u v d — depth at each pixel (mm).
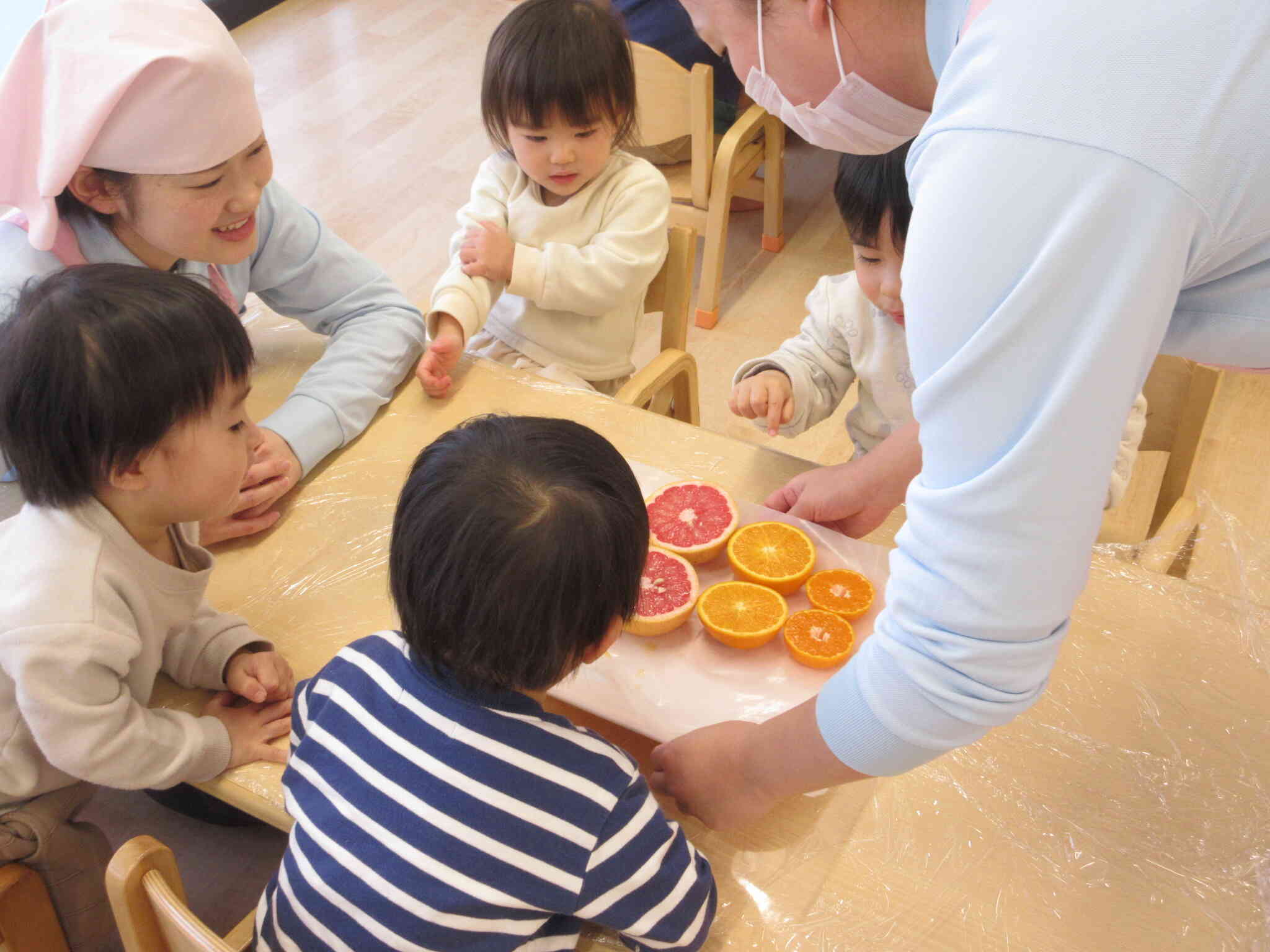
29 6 2357
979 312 502
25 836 860
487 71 1381
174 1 966
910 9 593
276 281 1271
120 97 933
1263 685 889
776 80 689
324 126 3027
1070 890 761
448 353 1215
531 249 1435
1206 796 815
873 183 990
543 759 681
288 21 3527
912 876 771
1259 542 1122
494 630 634
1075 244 471
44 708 754
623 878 676
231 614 933
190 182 1003
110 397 724
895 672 610
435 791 674
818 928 743
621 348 1562
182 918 648
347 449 1138
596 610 653
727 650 896
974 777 832
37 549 777
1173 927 738
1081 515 524
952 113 517
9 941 878
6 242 1060
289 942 706
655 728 833
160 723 819
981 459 527
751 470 1100
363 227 2648
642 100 2180
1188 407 1184
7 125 957
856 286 1289
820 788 713
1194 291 556
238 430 818
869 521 1023
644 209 1467
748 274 2562
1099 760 840
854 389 2242
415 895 661
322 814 705
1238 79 457
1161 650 917
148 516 811
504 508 622
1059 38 474
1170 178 460
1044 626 558
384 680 728
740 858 784
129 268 782
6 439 758
